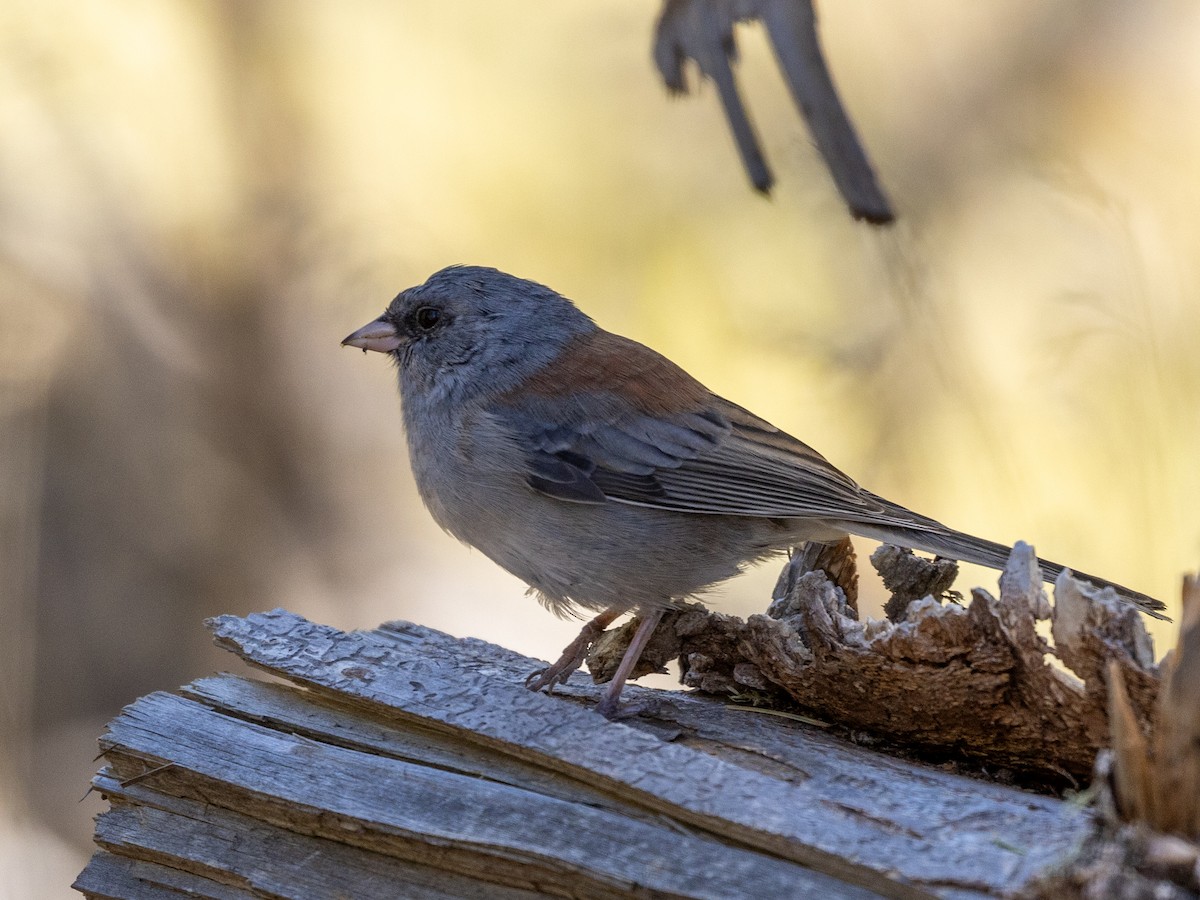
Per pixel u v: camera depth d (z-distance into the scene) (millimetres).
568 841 5312
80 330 14273
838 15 14531
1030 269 13000
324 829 5789
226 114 14164
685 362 12875
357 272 12844
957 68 14523
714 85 6492
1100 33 14750
